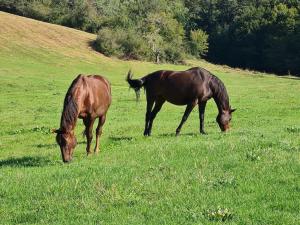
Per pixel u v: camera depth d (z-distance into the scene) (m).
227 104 17.97
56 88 44.91
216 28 118.19
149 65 84.69
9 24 80.69
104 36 83.75
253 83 64.56
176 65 91.62
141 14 105.62
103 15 99.44
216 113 29.80
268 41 106.50
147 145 14.31
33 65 65.19
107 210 8.12
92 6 99.38
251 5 119.88
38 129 23.38
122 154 13.22
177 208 7.94
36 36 80.00
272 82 66.69
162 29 97.12
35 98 37.84
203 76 17.66
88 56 79.19
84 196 8.94
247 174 9.83
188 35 117.88
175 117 27.97
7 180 10.59
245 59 113.31
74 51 79.44
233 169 10.32
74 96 12.76
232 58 115.31
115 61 81.38
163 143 14.45
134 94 42.19
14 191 9.67
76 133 22.12
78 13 97.94
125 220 7.50
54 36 82.88
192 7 129.00
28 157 14.87
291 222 7.02
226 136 15.74
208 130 21.03
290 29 103.50
